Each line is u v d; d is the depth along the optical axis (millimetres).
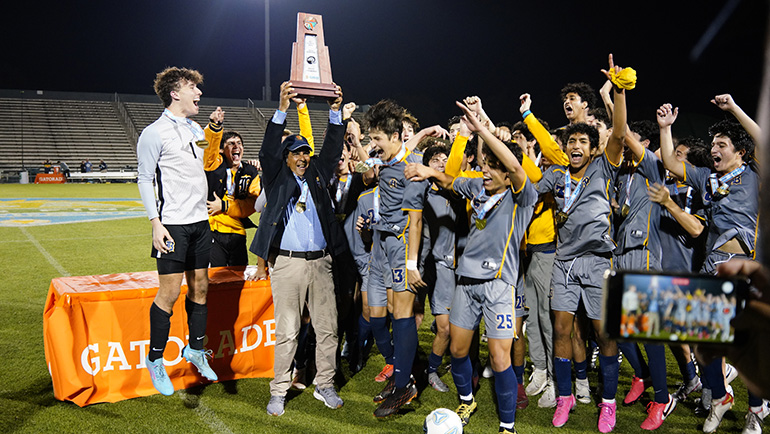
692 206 3824
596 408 3680
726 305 708
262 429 3248
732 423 3453
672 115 3455
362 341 4246
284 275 3502
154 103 37500
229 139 4711
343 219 4211
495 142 2830
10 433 3111
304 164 3465
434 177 3238
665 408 3383
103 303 3582
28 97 35125
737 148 3287
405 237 3494
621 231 3506
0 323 5117
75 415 3371
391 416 3486
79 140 33062
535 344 3939
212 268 4461
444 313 3645
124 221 13039
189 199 3402
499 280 3070
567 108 4781
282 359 3492
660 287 734
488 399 3801
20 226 11906
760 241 535
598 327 3297
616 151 3291
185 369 3887
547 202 3707
